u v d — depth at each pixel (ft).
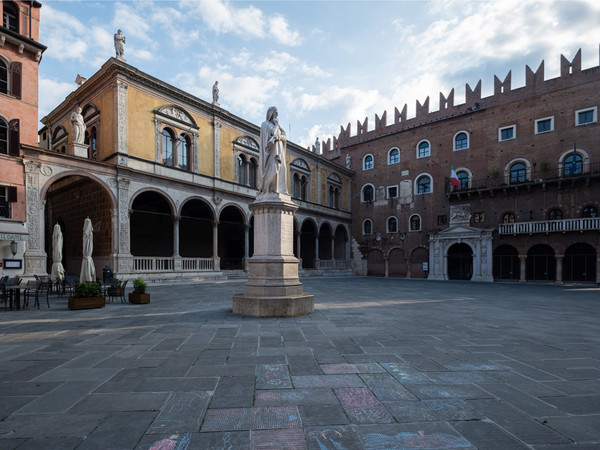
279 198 29.43
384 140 126.72
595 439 9.21
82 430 9.47
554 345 19.67
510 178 97.76
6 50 55.06
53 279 48.29
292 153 110.83
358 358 16.42
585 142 86.53
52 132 87.35
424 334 22.25
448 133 110.52
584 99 87.45
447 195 105.40
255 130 97.45
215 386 12.75
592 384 13.39
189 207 96.32
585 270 84.38
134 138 69.31
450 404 11.35
